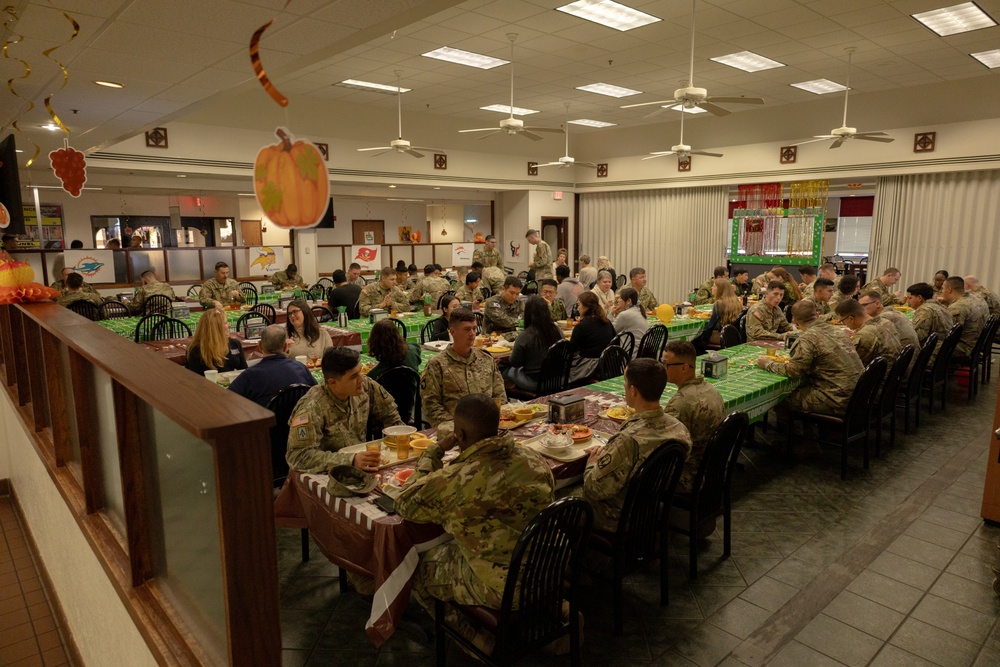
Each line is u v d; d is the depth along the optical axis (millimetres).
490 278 9922
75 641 2512
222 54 3520
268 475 1008
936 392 6121
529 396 4809
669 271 12766
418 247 12984
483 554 1937
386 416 2945
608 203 13594
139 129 5949
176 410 1008
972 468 4195
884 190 9953
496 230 14125
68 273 7621
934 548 3154
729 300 6441
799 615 2613
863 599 2725
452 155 11938
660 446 2342
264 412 1007
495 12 6023
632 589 2805
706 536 3057
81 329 1898
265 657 1065
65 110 5023
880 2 5793
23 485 3463
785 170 10852
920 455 4441
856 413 4008
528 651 1972
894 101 9469
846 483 3969
